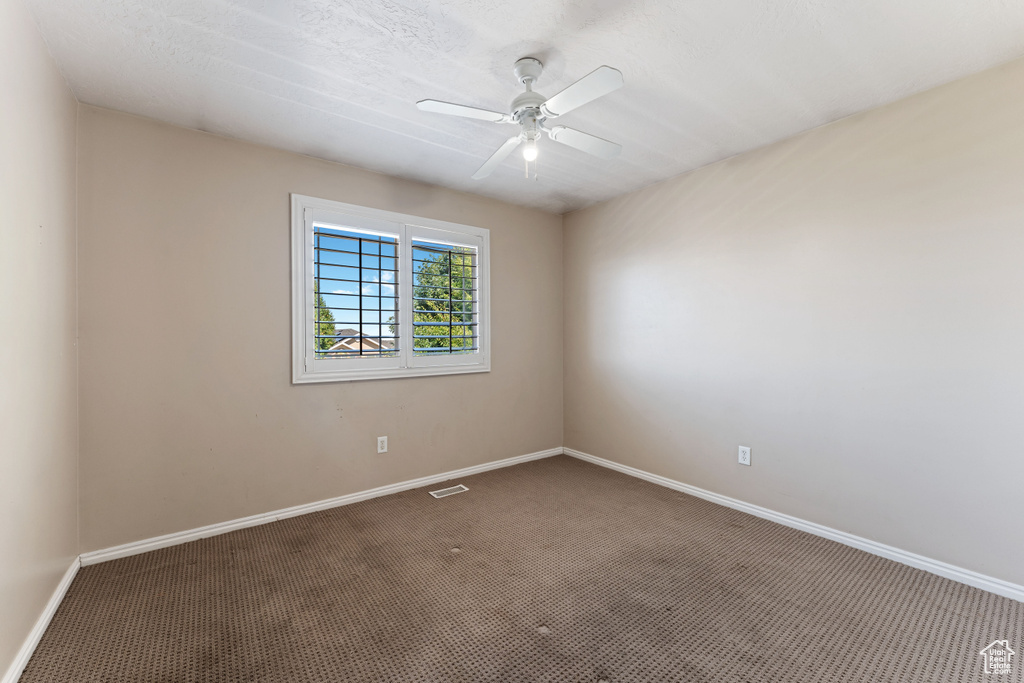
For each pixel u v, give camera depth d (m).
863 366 2.26
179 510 2.35
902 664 1.48
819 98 2.12
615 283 3.66
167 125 2.31
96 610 1.77
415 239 3.22
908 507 2.12
